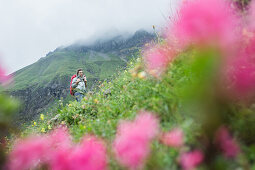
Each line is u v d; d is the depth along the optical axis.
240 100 1.34
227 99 1.17
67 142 1.70
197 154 1.22
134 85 3.09
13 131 1.30
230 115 1.36
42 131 4.84
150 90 2.39
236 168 1.19
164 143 1.37
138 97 2.46
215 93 1.06
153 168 1.30
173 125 1.63
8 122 1.22
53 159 1.30
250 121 1.36
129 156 1.12
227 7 1.23
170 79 2.06
